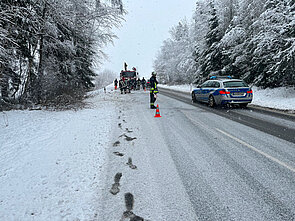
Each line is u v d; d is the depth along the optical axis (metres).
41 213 2.28
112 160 3.70
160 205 2.36
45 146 4.53
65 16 10.12
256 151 3.97
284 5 13.30
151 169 3.29
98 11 12.66
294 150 3.98
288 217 2.10
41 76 9.97
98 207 2.36
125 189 2.72
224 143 4.52
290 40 11.16
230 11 23.02
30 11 8.48
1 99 8.70
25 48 9.58
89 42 13.78
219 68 24.27
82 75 18.47
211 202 2.38
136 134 5.39
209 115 8.01
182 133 5.42
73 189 2.76
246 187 2.69
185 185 2.78
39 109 9.17
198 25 27.91
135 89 27.48
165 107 10.41
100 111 9.13
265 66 15.17
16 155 4.02
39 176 3.15
